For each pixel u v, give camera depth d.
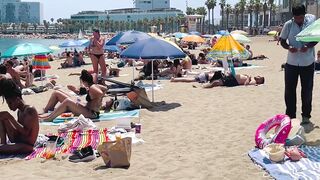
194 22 74.25
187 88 14.62
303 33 6.43
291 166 5.95
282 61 25.69
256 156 6.50
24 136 7.29
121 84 11.98
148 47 10.89
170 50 10.88
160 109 10.94
